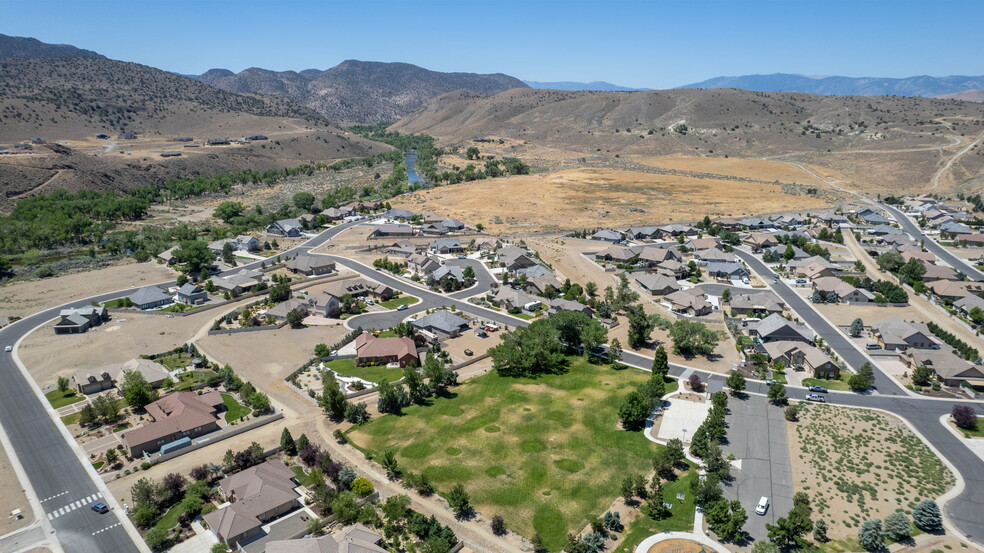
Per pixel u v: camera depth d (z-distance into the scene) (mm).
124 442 96438
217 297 171125
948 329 146625
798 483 86062
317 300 159500
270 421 104375
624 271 198875
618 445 96500
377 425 102688
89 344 137875
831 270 187375
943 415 105938
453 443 96875
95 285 181625
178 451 93500
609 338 145250
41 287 179750
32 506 81188
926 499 82438
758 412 107062
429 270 194250
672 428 101688
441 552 69375
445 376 118250
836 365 120375
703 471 88625
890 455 93188
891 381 119688
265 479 82688
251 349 136125
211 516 76750
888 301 164125
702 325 134250
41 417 104688
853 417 105062
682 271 192750
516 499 82625
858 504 81188
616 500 82562
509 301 164250
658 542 73750
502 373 125188
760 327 141625
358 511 78438
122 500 82375
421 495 83375
